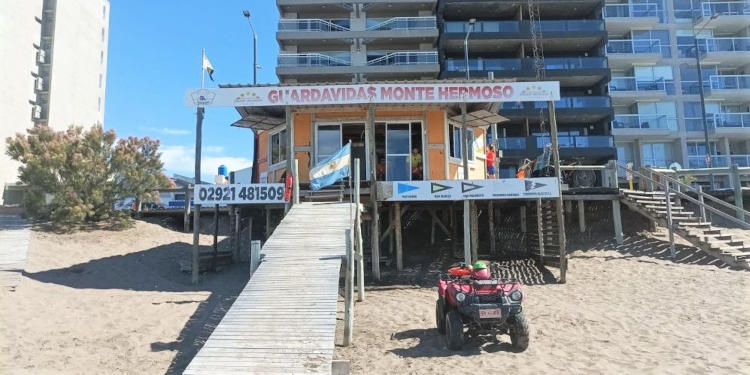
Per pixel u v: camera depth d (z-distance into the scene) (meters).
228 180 17.22
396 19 39.25
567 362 6.95
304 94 12.95
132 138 19.64
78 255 15.17
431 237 17.50
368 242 16.02
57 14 39.66
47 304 10.53
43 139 19.14
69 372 7.07
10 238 15.73
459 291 7.44
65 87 40.72
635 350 7.41
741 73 40.25
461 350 7.62
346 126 15.63
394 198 13.04
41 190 18.50
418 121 15.51
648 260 14.15
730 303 9.95
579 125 38.00
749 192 20.19
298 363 6.21
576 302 10.69
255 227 20.69
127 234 17.95
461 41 37.31
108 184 19.05
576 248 15.67
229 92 13.02
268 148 16.77
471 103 14.66
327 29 40.22
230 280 13.76
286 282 8.30
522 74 36.06
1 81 33.84
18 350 7.85
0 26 33.84
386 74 38.28
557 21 37.28
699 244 14.12
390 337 8.46
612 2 41.22
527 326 7.32
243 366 6.16
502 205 16.78
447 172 15.27
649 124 37.94
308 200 14.09
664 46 39.94
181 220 22.25
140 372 7.14
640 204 15.52
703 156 38.00
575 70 36.09
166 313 10.26
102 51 47.59
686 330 8.36
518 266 14.55
